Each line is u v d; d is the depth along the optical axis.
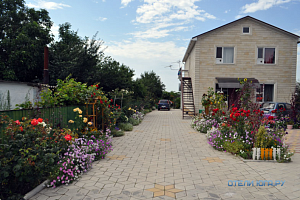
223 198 3.84
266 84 17.88
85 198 3.80
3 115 3.90
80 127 7.13
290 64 17.61
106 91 14.88
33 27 14.86
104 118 9.13
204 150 7.27
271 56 17.80
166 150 7.28
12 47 14.48
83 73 12.88
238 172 5.13
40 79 15.28
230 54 17.89
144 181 4.61
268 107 12.88
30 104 5.36
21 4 16.55
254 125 6.71
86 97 8.09
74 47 13.09
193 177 4.84
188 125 13.56
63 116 6.36
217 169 5.36
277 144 6.39
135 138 9.31
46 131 4.45
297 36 17.34
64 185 4.33
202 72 17.91
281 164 5.71
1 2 15.66
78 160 4.93
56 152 4.59
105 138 7.22
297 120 12.08
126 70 18.59
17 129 3.83
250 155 6.21
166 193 4.04
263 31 17.56
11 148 3.62
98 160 6.07
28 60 14.13
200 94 17.95
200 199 3.81
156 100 38.31
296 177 4.78
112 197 3.86
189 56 22.81
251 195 3.95
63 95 7.08
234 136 6.88
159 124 14.09
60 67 12.63
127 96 14.88
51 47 15.09
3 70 14.29
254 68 17.69
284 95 17.67
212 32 17.73
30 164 3.65
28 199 3.70
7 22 15.85
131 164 5.75
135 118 14.70
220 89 17.97
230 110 8.45
